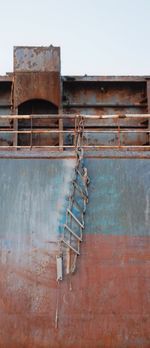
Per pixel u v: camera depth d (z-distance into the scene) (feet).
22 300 49.16
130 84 73.56
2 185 52.49
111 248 50.67
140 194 52.54
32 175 52.85
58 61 70.85
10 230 50.98
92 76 71.97
